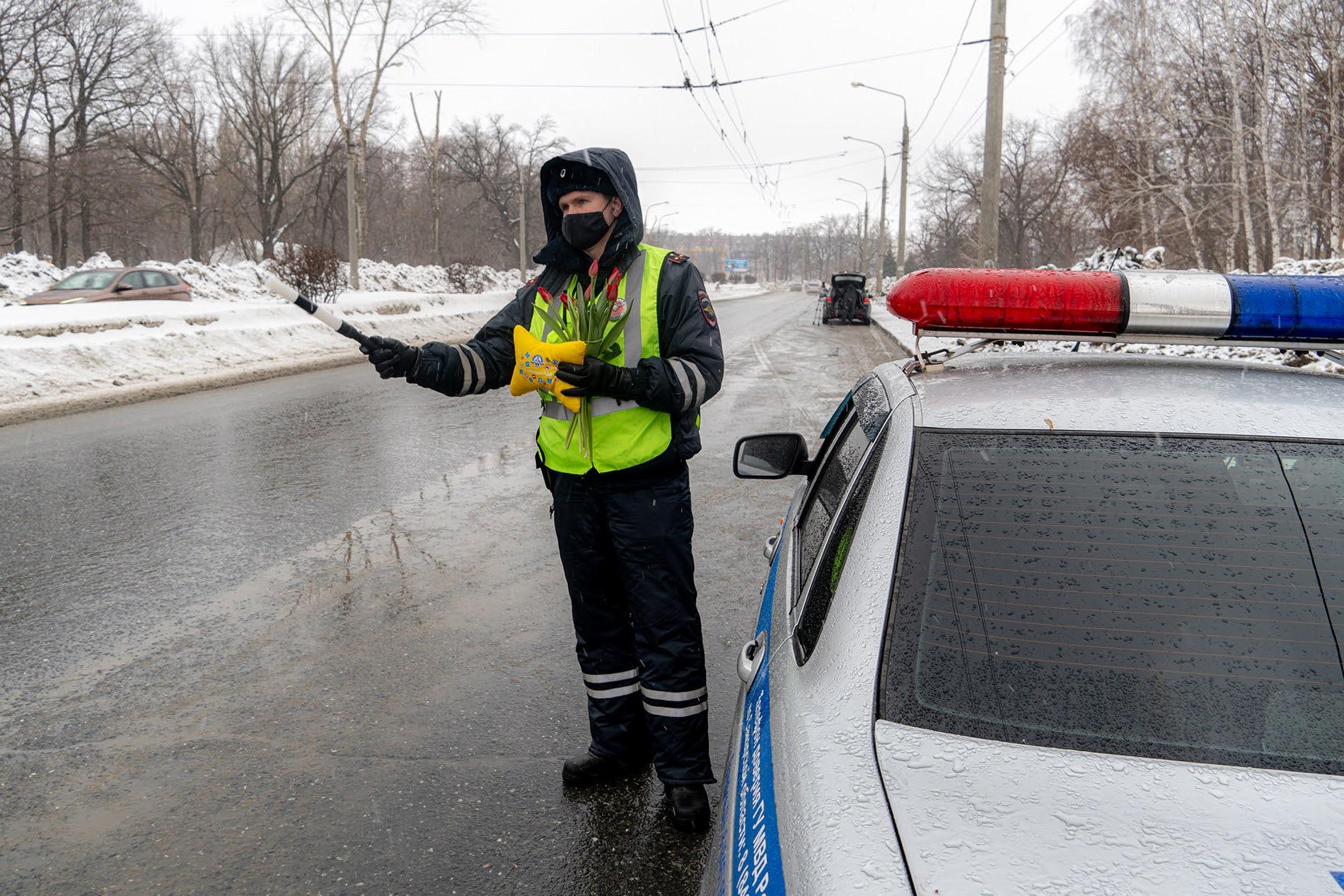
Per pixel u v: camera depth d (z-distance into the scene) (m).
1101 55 30.59
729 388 13.64
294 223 54.72
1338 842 1.21
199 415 11.05
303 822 2.98
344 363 17.84
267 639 4.45
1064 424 1.85
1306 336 1.98
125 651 4.31
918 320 2.13
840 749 1.38
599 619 3.02
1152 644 1.51
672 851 2.80
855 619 1.58
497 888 2.65
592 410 2.70
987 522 1.68
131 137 50.53
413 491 7.26
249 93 51.69
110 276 23.59
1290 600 1.55
